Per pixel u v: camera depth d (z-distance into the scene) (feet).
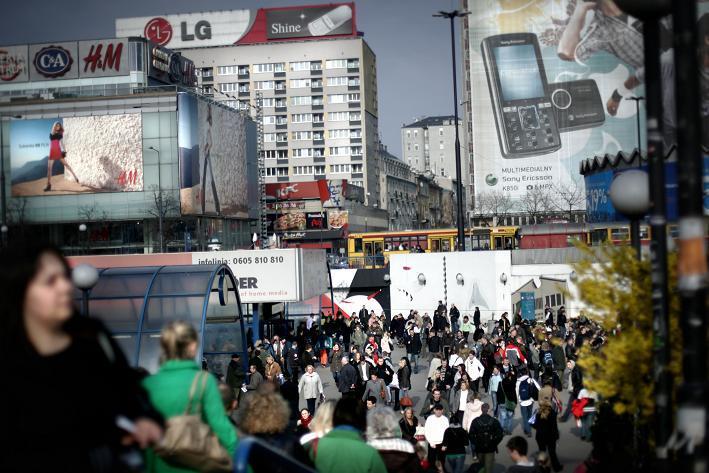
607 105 426.92
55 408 8.84
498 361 98.48
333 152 553.64
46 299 9.00
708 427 16.62
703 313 16.79
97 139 277.64
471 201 453.58
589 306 36.68
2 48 312.09
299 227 441.27
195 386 14.39
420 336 139.13
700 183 16.61
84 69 309.01
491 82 431.02
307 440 23.53
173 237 277.03
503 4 429.79
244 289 130.62
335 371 101.45
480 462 52.70
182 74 335.26
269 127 557.74
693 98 16.65
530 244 219.41
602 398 39.04
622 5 21.98
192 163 279.28
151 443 9.53
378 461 19.76
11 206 278.87
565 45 427.74
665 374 24.00
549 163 428.56
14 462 8.68
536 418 58.23
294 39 556.92
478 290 166.81
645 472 36.35
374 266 224.12
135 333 80.64
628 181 34.27
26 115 280.72
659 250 23.36
